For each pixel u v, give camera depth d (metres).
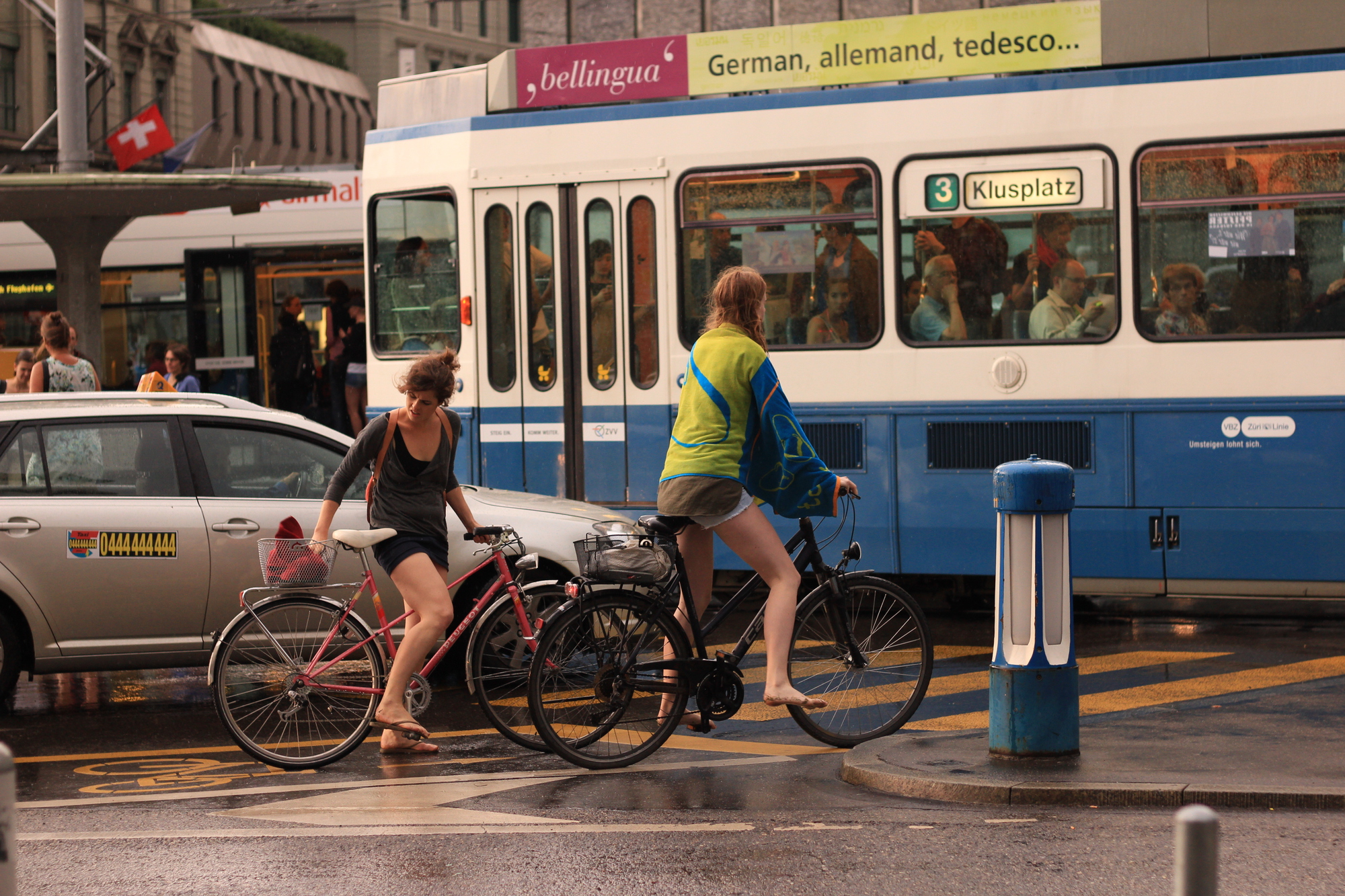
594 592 7.54
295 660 7.89
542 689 7.51
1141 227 11.21
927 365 11.68
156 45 66.81
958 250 11.62
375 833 6.33
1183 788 6.50
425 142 13.23
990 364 11.52
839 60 11.97
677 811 6.65
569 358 12.69
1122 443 11.23
